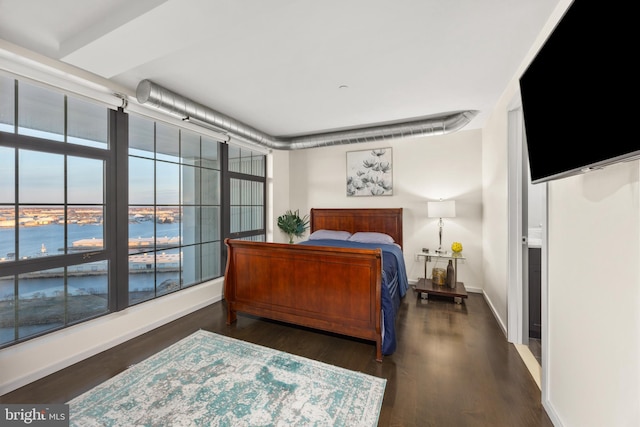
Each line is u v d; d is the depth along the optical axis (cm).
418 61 211
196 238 341
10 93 191
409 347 231
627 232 99
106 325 229
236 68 221
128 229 263
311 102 293
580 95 100
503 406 162
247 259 275
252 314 297
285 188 493
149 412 156
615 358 104
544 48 123
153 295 291
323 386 179
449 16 160
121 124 253
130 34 153
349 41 185
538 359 211
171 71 225
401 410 158
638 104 73
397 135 360
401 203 428
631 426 96
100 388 177
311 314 245
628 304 98
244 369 198
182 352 222
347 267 229
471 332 258
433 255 361
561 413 143
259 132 388
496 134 288
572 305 135
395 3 149
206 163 355
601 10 86
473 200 386
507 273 242
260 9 134
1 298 189
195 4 128
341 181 468
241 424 147
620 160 84
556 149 119
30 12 150
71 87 211
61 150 215
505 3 150
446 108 307
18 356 179
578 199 131
